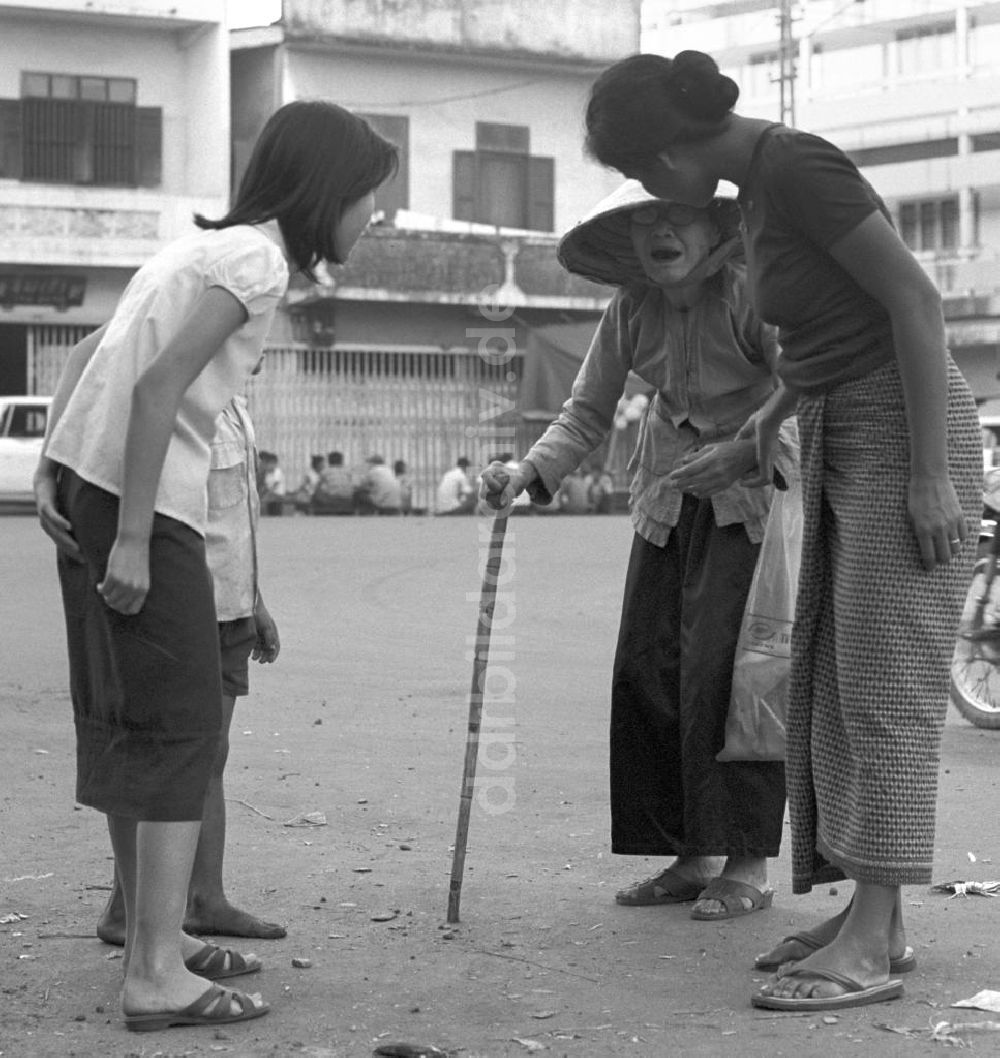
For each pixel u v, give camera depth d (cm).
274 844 531
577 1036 352
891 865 373
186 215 2998
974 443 380
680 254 444
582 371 489
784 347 391
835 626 384
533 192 3281
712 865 473
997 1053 340
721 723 450
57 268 2984
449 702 840
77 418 363
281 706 820
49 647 1048
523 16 3203
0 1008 372
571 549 1881
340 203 375
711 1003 375
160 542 352
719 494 452
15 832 545
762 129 379
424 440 3189
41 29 2958
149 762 356
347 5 3108
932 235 4044
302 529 2222
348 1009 371
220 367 358
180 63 3047
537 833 551
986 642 795
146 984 358
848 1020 362
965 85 4000
